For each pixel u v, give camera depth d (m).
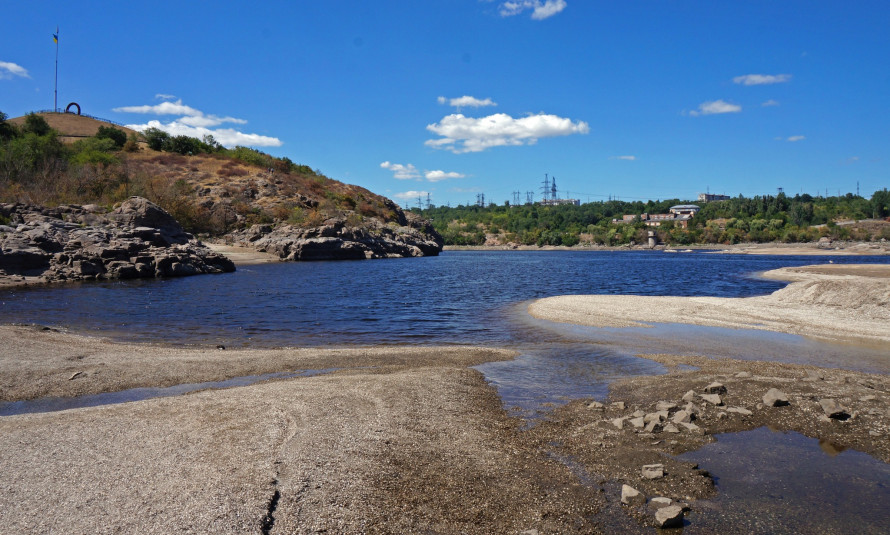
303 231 93.00
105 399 12.53
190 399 11.69
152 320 25.55
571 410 11.37
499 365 16.03
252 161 131.12
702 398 11.77
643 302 30.14
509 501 7.40
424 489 7.66
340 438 9.40
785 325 22.19
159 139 125.81
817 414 10.72
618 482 8.03
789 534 6.70
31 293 34.88
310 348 19.08
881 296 24.17
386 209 143.88
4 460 8.24
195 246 63.38
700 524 6.90
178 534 6.27
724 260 101.06
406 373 14.59
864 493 7.73
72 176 78.88
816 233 171.88
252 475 7.78
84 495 7.14
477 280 53.41
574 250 190.88
